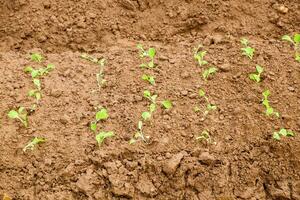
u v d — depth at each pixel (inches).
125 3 93.4
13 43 91.3
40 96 79.0
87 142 73.4
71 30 91.5
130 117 75.7
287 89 77.8
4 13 94.8
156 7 93.5
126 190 69.6
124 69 82.5
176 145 72.7
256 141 72.7
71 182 70.7
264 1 92.7
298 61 81.4
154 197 69.7
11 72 83.4
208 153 71.6
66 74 82.5
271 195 69.5
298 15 90.8
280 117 74.8
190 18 91.5
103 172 70.9
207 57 83.2
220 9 92.0
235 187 69.9
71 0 94.6
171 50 85.9
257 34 89.3
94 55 86.2
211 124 74.5
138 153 72.1
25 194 70.1
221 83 79.3
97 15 92.9
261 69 79.0
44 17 93.1
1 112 77.3
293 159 71.2
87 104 78.0
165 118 75.4
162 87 79.3
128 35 91.3
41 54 87.9
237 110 75.5
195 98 77.5
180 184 70.0
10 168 71.9
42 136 74.3
